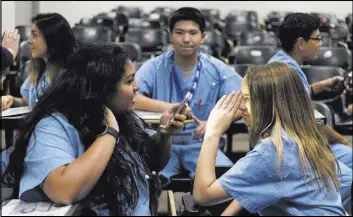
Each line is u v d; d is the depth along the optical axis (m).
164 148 1.80
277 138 1.48
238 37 6.96
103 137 1.42
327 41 6.02
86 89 1.43
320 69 3.79
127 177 1.48
